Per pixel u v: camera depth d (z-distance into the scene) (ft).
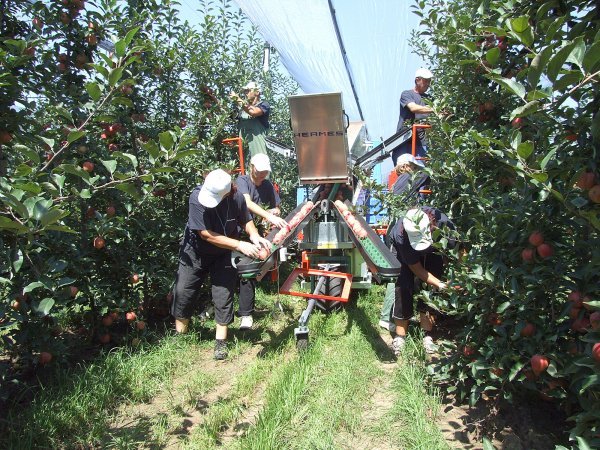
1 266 9.21
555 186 7.76
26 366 13.83
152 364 14.52
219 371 14.80
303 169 16.78
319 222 18.33
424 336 16.06
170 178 17.79
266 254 14.65
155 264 17.85
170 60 20.02
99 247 13.99
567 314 8.28
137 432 11.18
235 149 24.88
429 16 14.10
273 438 10.23
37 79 13.26
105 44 17.44
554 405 11.48
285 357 15.38
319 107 15.58
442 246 11.34
